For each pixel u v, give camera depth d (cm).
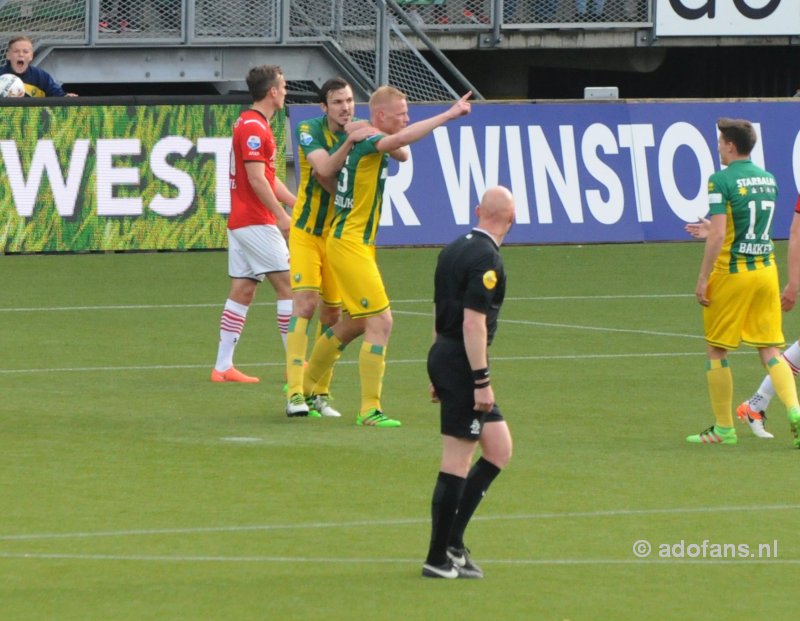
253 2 8031
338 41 8175
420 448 3594
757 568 2642
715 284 3619
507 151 7462
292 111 7381
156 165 7062
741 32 8888
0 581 2511
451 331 2539
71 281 6388
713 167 7688
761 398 3759
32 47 7388
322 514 2980
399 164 7338
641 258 7169
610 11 8881
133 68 7856
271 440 3662
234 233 4403
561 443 3666
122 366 4684
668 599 2459
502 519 2959
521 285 6444
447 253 2555
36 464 3378
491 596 2467
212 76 7975
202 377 4531
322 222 3919
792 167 7725
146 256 7056
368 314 3825
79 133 6962
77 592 2456
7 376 4488
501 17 8656
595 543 2794
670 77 10831
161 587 2491
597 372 4647
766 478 3309
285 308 4466
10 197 6894
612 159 7581
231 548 2731
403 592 2481
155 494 3120
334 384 4475
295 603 2414
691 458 3509
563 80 10762
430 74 8350
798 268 3678
